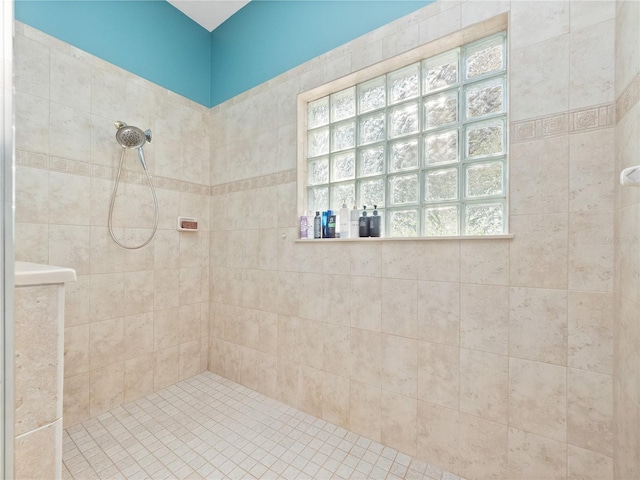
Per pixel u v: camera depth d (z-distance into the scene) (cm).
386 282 144
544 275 110
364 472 127
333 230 164
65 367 154
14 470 46
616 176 98
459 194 138
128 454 137
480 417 121
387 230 157
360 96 168
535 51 111
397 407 140
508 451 116
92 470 127
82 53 159
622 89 92
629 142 86
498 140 129
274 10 189
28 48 141
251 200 197
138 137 168
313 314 168
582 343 104
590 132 102
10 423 43
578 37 104
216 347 218
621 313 92
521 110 114
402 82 154
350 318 155
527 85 113
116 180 171
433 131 144
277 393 183
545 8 110
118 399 174
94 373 164
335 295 160
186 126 209
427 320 133
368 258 149
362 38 153
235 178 207
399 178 155
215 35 223
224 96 216
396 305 141
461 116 137
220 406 176
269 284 188
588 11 103
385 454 138
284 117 183
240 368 202
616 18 98
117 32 174
